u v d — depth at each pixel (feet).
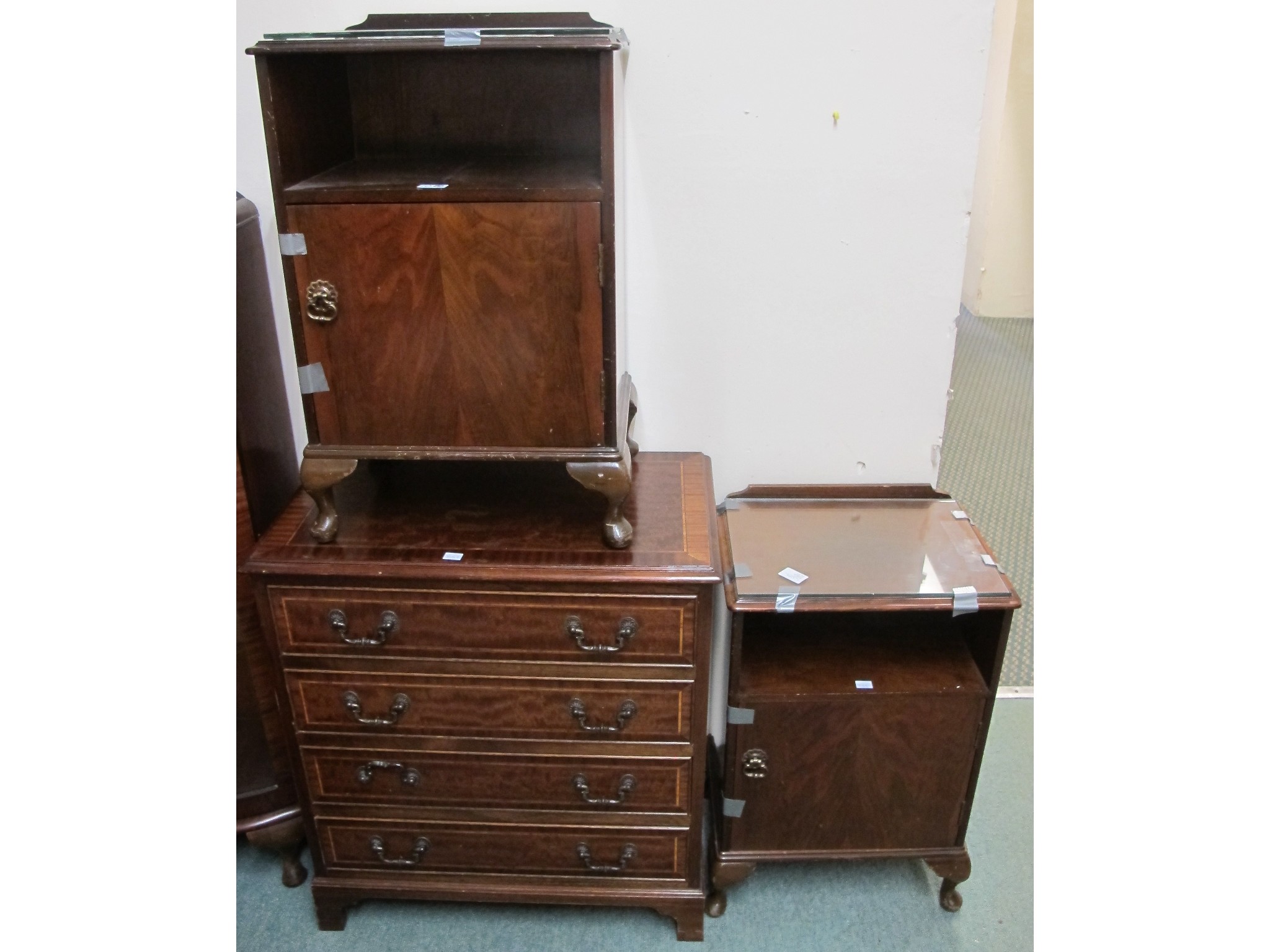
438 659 5.00
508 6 5.01
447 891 5.62
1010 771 6.75
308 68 4.45
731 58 4.97
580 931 5.74
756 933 5.69
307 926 5.76
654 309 5.58
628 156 5.19
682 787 5.28
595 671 4.98
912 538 5.53
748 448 5.99
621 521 4.86
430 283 4.37
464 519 5.21
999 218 15.42
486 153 5.10
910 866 6.15
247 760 5.66
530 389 4.57
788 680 5.28
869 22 4.88
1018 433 11.82
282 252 4.36
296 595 4.89
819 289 5.50
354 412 4.67
